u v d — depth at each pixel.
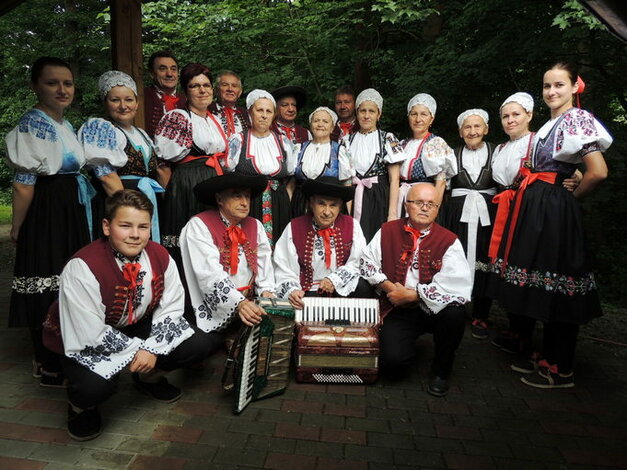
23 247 2.54
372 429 2.35
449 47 6.52
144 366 2.22
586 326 4.09
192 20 6.82
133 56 3.84
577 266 2.67
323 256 3.11
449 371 2.77
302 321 2.85
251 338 2.40
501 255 3.03
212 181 2.66
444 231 2.91
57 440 2.18
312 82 7.27
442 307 2.69
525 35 5.81
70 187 2.63
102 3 13.66
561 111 2.80
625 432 2.39
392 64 7.35
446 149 3.53
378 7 5.73
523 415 2.54
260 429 2.32
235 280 2.84
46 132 2.51
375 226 3.63
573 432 2.38
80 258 2.13
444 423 2.43
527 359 3.22
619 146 6.57
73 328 2.10
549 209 2.73
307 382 2.81
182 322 2.42
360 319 2.88
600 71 6.39
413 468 2.06
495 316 4.32
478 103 6.97
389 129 7.07
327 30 6.78
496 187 3.53
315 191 2.95
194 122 3.23
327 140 3.68
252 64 7.12
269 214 3.52
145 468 2.00
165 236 3.23
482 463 2.11
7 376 2.83
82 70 13.98
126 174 2.94
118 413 2.43
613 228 6.58
